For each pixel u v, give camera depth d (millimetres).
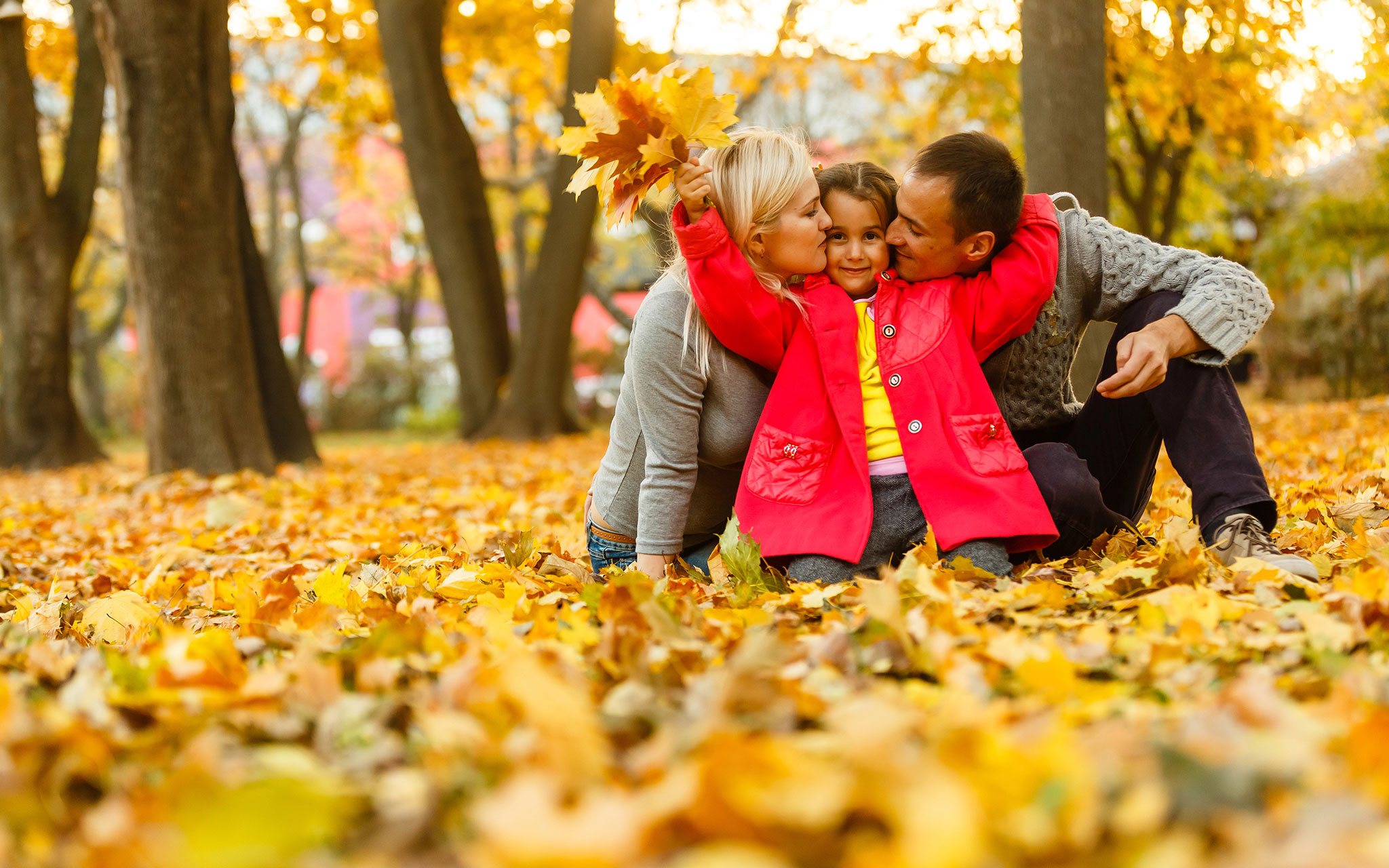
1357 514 3004
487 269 13469
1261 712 1210
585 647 1781
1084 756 1038
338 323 41188
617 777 1124
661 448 2555
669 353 2516
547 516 4555
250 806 962
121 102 7926
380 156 26969
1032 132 5828
